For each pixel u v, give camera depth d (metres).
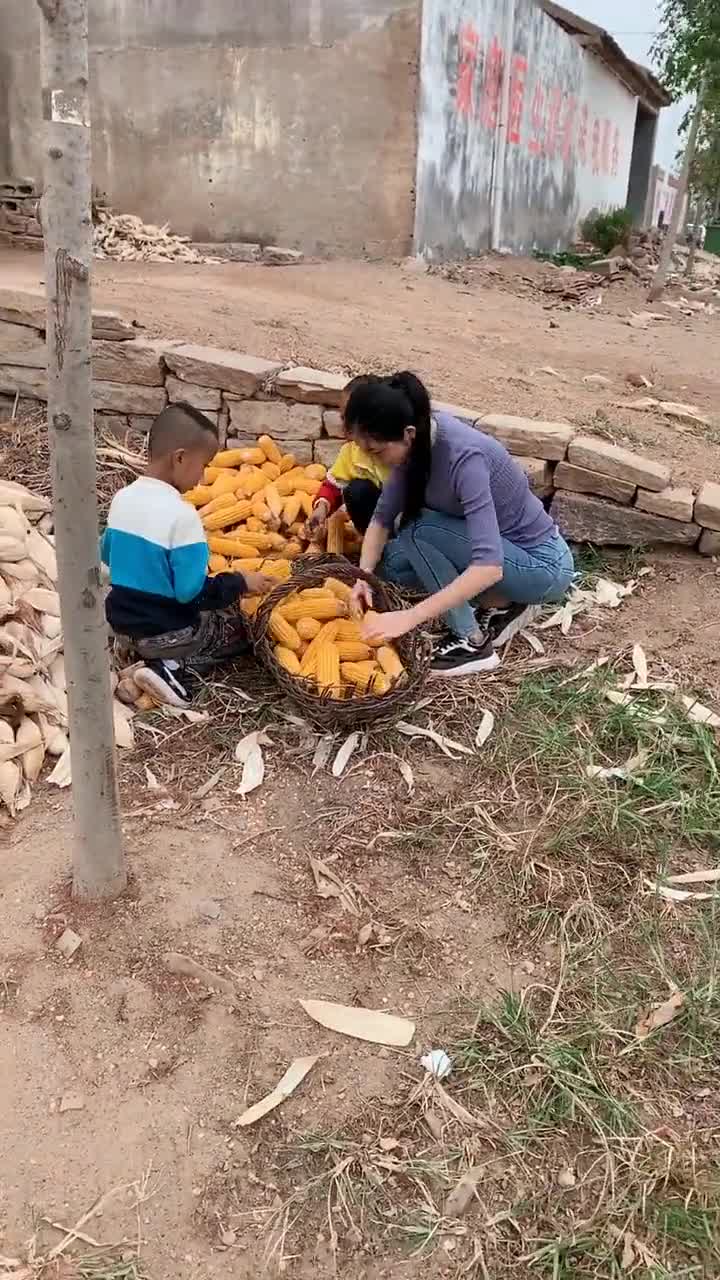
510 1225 2.04
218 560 4.23
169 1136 2.18
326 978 2.56
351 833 3.05
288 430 4.97
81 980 2.50
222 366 4.94
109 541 3.56
